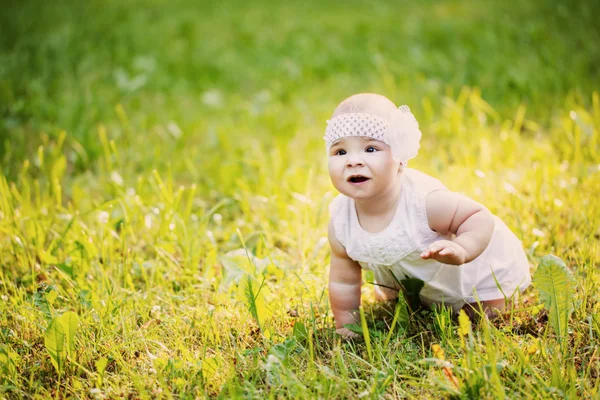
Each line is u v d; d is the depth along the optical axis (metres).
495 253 2.36
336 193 3.31
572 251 2.69
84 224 3.21
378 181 2.10
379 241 2.21
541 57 5.45
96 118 4.77
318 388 1.91
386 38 6.83
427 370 2.00
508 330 2.18
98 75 5.75
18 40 6.54
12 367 2.12
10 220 3.05
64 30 6.81
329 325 2.41
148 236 3.16
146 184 3.74
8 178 3.71
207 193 3.72
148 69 6.01
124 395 2.04
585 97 4.54
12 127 4.58
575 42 5.78
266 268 2.71
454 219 2.16
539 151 3.67
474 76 5.23
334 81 5.69
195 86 5.73
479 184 3.37
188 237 2.93
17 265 2.90
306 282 2.62
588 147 3.61
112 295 2.59
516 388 1.89
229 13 8.70
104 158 4.14
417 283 2.30
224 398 1.92
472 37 6.44
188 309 2.50
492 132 4.23
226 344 2.26
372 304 2.57
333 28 7.51
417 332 2.30
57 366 2.13
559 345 2.05
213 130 4.53
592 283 2.39
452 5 8.31
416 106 4.80
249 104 5.24
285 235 3.17
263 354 2.20
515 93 4.82
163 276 2.78
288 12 8.77
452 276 2.27
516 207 3.09
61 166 3.59
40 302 2.48
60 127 4.56
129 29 7.32
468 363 1.93
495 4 7.84
